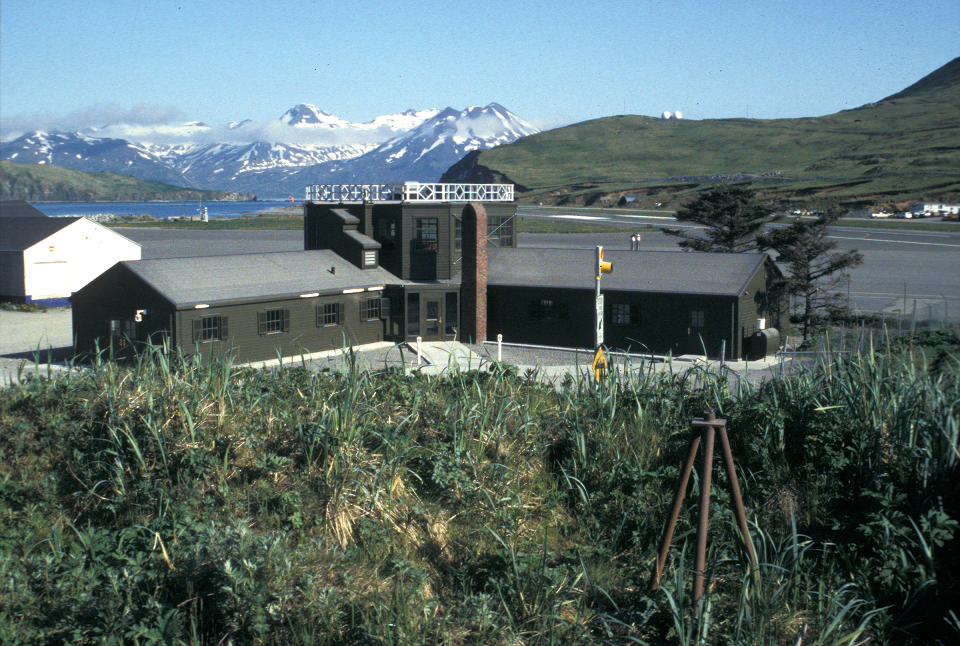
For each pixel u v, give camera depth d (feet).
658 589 23.61
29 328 151.43
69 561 23.70
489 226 154.81
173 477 29.53
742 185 198.29
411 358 119.55
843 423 31.14
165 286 112.16
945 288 195.52
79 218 187.11
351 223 144.66
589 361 118.52
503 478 30.35
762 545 26.11
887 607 22.91
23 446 32.17
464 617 21.98
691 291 125.29
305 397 36.47
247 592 21.29
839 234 357.61
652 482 30.63
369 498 27.48
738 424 32.50
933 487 26.76
